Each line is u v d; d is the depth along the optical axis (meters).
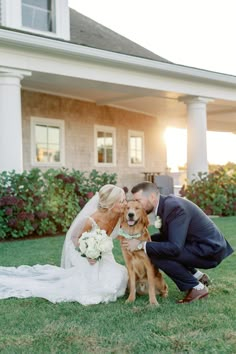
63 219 9.20
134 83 11.02
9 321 3.75
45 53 9.22
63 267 5.25
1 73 8.78
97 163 14.98
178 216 4.23
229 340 3.23
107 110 15.42
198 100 12.62
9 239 8.46
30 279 5.01
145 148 17.47
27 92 12.56
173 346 3.13
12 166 8.84
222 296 4.43
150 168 17.75
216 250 4.27
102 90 12.40
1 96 8.80
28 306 4.22
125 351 3.07
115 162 15.81
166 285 4.56
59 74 9.58
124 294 4.66
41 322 3.72
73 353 3.04
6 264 6.11
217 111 16.80
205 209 12.25
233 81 12.89
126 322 3.69
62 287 4.61
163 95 12.48
